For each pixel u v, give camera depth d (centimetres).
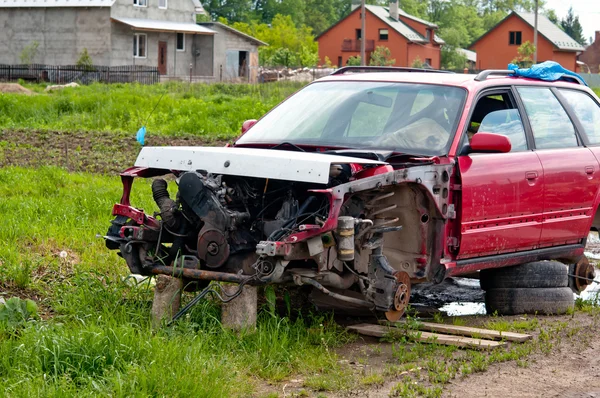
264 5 14662
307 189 720
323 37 10125
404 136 801
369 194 751
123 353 607
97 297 759
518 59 9088
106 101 3123
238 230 709
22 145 2111
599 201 957
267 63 8825
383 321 775
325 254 704
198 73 6706
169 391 555
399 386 611
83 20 5956
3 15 6134
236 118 2916
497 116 872
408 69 948
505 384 646
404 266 780
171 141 2303
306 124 839
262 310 752
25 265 835
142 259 734
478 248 811
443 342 738
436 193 768
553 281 884
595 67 12588
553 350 743
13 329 667
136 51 6188
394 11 9869
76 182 1509
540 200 870
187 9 6662
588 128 974
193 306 712
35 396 532
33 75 5769
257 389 608
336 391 611
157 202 734
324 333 736
